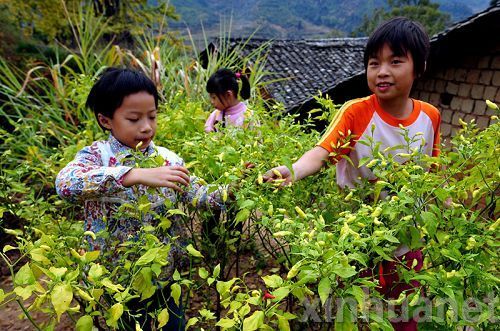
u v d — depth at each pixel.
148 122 1.59
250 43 12.59
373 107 1.80
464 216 1.31
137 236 1.51
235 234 1.74
